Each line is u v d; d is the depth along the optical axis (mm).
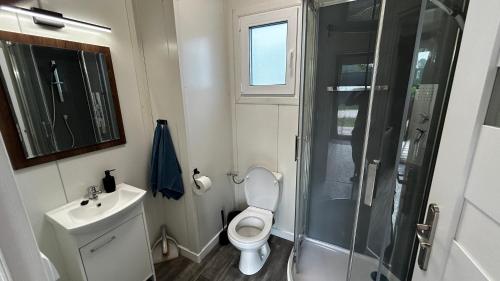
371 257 1126
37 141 1230
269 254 2041
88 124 1454
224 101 2086
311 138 1831
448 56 857
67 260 1354
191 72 1684
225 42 2004
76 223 1238
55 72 1280
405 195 1039
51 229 1329
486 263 499
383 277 1109
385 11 976
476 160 538
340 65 1619
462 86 590
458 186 590
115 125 1607
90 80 1442
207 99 1876
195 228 1909
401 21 993
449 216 621
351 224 1832
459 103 600
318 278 1707
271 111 2014
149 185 1922
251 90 2057
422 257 720
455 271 594
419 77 922
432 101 937
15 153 1155
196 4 1655
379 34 989
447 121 649
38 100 1224
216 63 1925
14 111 1140
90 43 1429
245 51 1992
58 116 1310
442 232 649
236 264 1945
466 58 578
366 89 1557
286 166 2064
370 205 1062
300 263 1838
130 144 1734
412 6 985
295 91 1871
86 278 1303
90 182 1504
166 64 1634
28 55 1172
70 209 1348
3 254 310
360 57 1537
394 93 1007
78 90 1389
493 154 485
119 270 1474
